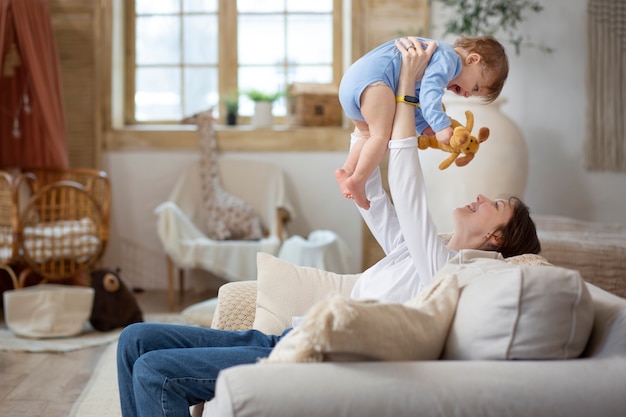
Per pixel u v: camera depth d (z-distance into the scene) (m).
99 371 3.96
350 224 6.54
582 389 1.59
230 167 6.36
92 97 6.41
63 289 4.86
